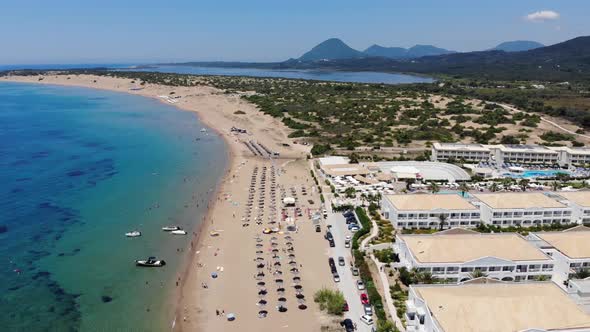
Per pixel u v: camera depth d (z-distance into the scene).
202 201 162.12
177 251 123.25
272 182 186.00
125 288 104.38
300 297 100.00
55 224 139.88
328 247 125.81
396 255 117.19
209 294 101.88
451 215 138.88
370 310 93.19
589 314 84.00
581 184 180.62
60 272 110.88
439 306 82.75
